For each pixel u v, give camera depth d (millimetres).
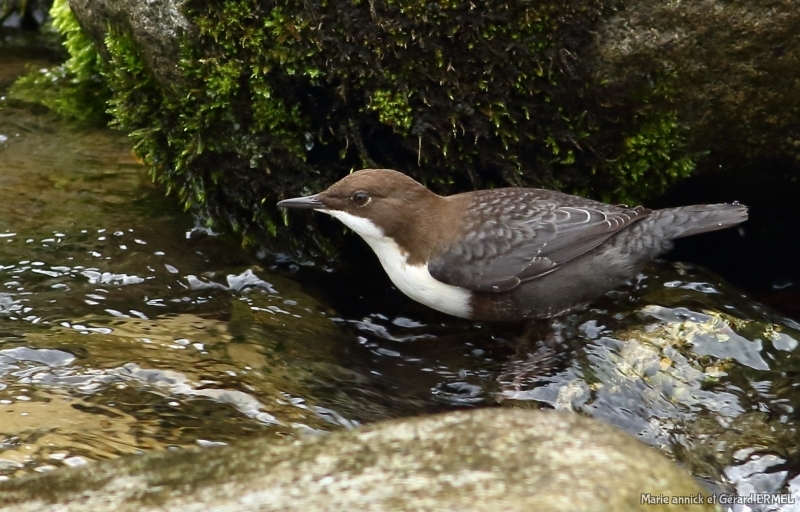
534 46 8461
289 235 9984
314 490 5000
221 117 8867
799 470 7246
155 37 8523
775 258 10984
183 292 9117
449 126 8883
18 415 6512
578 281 8648
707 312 8656
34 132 12086
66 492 5180
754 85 8758
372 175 8742
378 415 7531
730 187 9969
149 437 6340
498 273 8609
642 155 9219
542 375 8383
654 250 8711
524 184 9438
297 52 8461
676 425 7797
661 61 8555
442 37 8375
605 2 8297
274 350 8219
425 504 4785
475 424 5453
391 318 9453
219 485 5129
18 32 15445
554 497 4777
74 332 8062
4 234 9797
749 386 8062
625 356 8336
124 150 11773
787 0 8281
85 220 10180
